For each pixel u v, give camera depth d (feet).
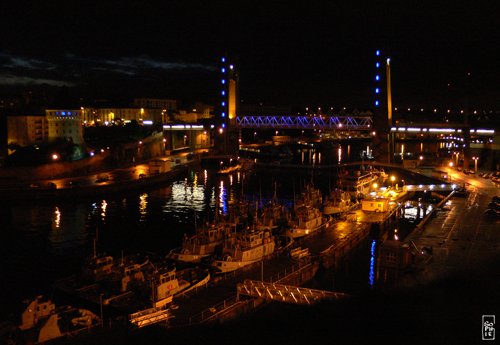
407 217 403.95
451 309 135.13
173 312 181.27
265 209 354.95
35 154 559.38
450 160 645.51
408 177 586.86
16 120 626.23
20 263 280.51
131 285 212.84
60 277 255.91
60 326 168.86
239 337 146.51
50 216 407.03
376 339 123.95
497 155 629.51
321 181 630.74
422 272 193.88
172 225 376.68
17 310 210.38
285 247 269.64
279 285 197.47
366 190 457.27
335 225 327.06
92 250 307.78
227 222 323.78
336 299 156.04
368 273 251.80
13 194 462.60
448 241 248.52
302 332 138.00
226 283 212.64
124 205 456.86
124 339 159.22
